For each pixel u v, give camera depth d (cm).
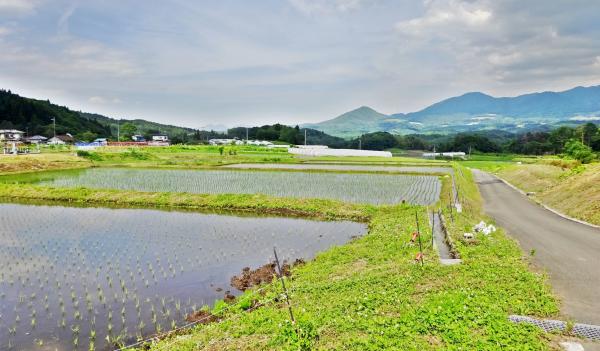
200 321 1480
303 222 3209
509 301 1327
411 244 2197
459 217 2869
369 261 2005
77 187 4591
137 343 1341
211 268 2094
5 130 15138
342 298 1452
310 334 1144
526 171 6128
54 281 1903
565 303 1345
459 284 1505
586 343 1073
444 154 14838
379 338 1077
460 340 1055
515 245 2130
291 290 1638
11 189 4569
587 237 2353
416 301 1371
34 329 1452
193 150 11144
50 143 14450
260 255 2325
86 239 2645
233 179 5391
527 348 1010
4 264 2136
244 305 1571
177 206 3900
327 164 7725
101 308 1620
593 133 10494
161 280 1922
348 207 3509
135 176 5778
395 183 4994
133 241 2600
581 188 3516
